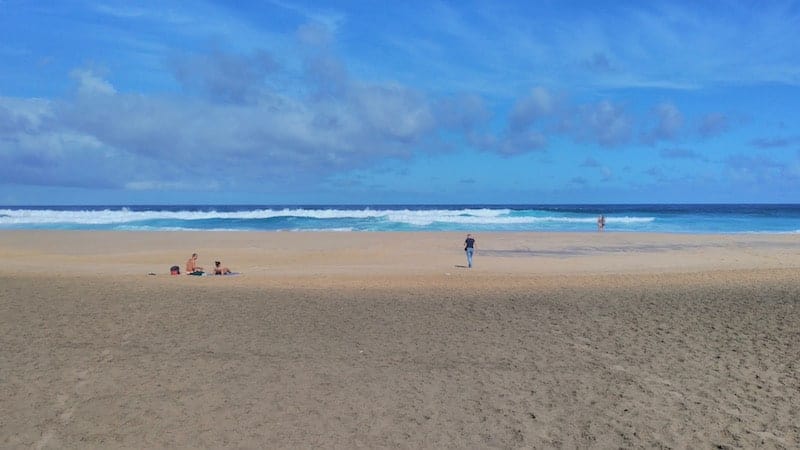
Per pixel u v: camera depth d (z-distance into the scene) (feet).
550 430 21.17
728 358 29.73
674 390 25.18
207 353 30.83
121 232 131.95
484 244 107.76
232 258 87.92
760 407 23.13
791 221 186.29
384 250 98.58
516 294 49.73
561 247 103.30
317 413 22.72
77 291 49.67
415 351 31.48
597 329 36.24
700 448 19.70
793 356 29.81
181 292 49.96
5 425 21.40
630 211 285.23
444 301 46.29
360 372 27.84
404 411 22.95
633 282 57.21
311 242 111.86
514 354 30.86
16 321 37.76
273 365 28.89
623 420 22.03
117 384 25.86
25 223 175.52
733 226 165.07
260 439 20.36
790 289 50.26
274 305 44.39
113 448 19.62
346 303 45.44
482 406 23.48
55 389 25.13
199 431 20.99
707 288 51.80
